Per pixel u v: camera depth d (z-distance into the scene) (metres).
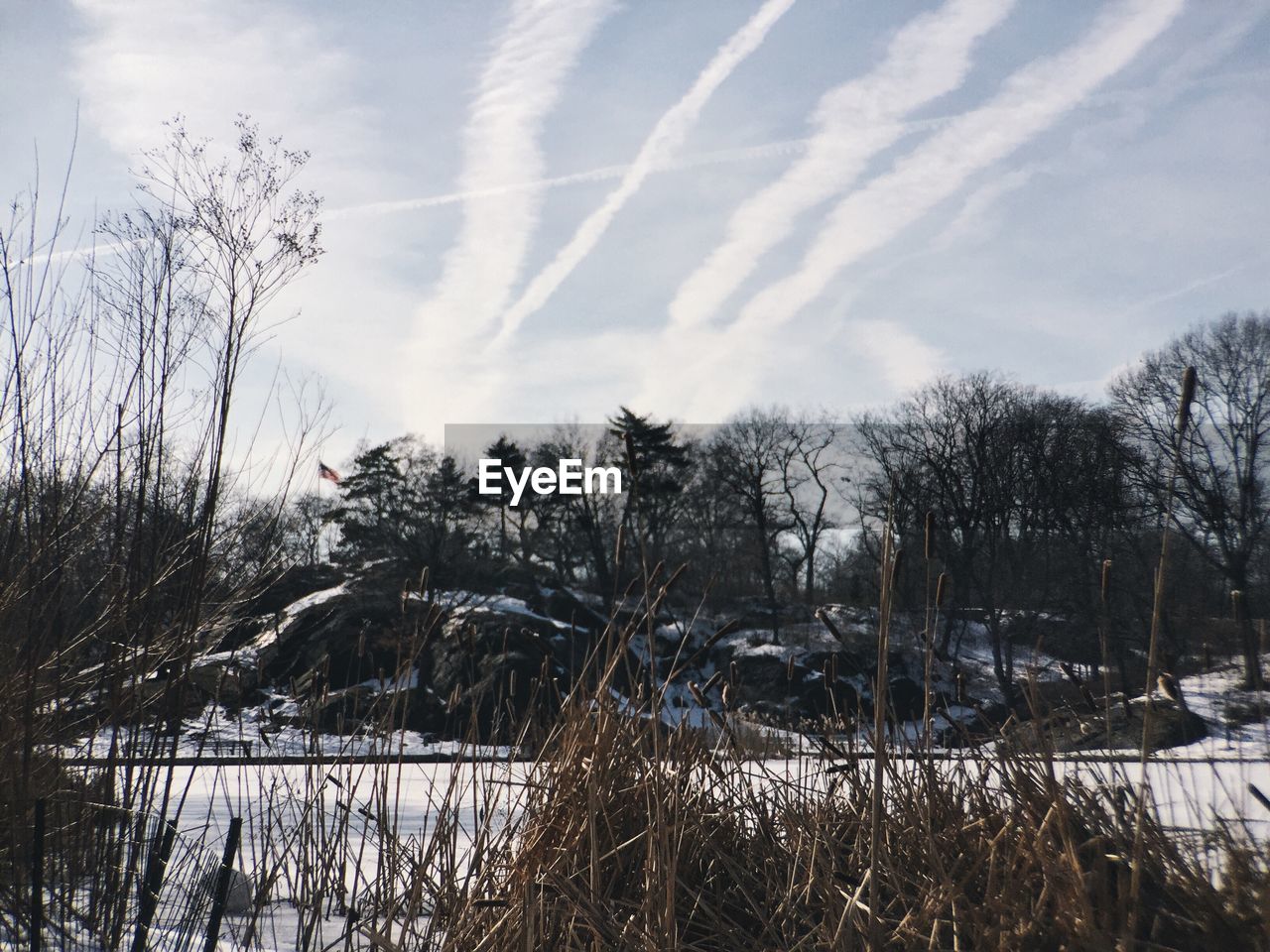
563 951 3.07
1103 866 2.67
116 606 4.39
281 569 5.30
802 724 3.88
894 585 2.69
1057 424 35.75
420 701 15.48
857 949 2.78
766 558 45.09
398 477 36.81
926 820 3.19
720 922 3.12
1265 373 33.09
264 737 4.73
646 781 3.40
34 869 3.39
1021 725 3.36
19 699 4.24
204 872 4.45
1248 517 25.11
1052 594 26.02
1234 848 2.79
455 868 3.58
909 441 40.22
